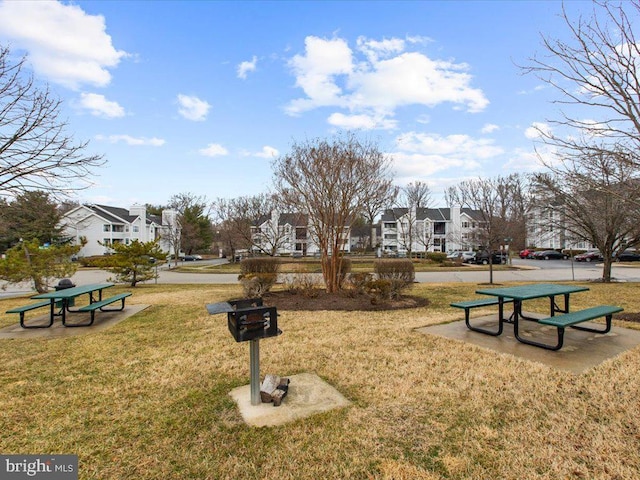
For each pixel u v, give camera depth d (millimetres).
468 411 3074
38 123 7398
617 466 2320
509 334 5488
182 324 6766
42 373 4219
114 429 2928
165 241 46406
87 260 32062
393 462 2414
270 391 3301
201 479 2303
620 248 14117
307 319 6871
